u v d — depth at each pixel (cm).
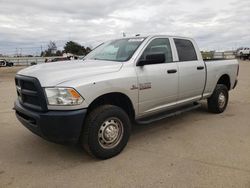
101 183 317
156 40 474
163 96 467
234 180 316
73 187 309
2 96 958
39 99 344
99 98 378
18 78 392
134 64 419
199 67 547
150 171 344
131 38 489
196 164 361
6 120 603
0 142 460
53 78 347
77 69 377
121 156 394
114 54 469
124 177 329
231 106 731
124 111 400
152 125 555
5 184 318
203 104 748
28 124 368
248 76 1669
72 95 336
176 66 490
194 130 514
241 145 429
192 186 304
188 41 546
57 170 353
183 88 509
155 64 452
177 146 431
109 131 380
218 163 362
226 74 647
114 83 379
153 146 433
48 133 340
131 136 486
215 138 465
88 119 361
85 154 405
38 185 315
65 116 333
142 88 422
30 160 387
